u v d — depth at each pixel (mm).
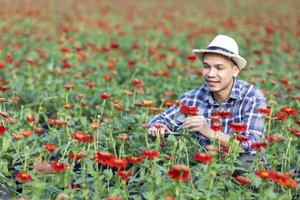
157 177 3838
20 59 9875
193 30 14016
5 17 15141
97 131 4832
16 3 19734
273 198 3729
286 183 3654
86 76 8156
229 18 17500
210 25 16062
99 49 10016
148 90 7359
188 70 8789
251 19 17172
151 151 3984
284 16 18516
